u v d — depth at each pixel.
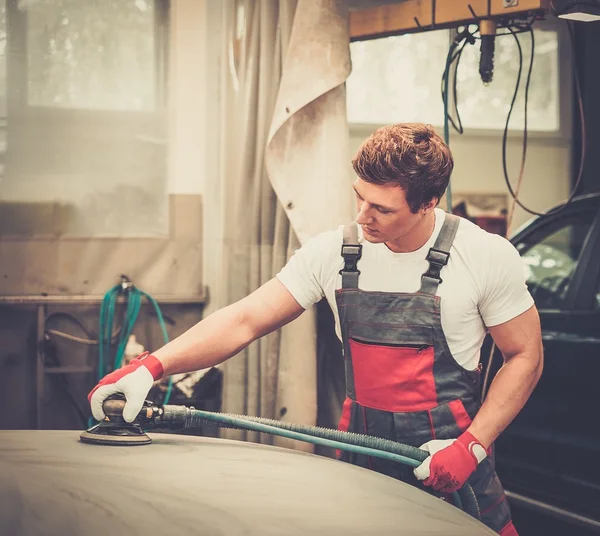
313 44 2.73
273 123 2.73
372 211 1.68
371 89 4.62
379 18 2.85
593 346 3.40
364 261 1.84
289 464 1.41
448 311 1.78
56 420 3.33
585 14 2.60
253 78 2.94
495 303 1.80
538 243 3.94
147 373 1.64
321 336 2.96
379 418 1.85
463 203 4.96
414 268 1.81
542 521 3.43
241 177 2.97
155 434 1.63
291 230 2.88
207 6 3.38
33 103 3.29
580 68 5.16
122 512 1.09
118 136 3.35
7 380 3.30
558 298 3.91
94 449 1.43
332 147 2.79
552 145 5.14
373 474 1.43
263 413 2.91
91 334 3.35
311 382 2.84
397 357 1.82
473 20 2.71
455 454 1.69
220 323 1.81
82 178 3.32
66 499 1.12
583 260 3.70
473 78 4.90
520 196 5.09
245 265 2.98
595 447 3.30
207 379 3.08
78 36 3.32
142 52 3.36
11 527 1.03
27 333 3.32
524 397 1.80
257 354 2.92
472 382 1.86
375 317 1.83
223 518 1.08
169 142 3.38
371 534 1.08
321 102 2.79
